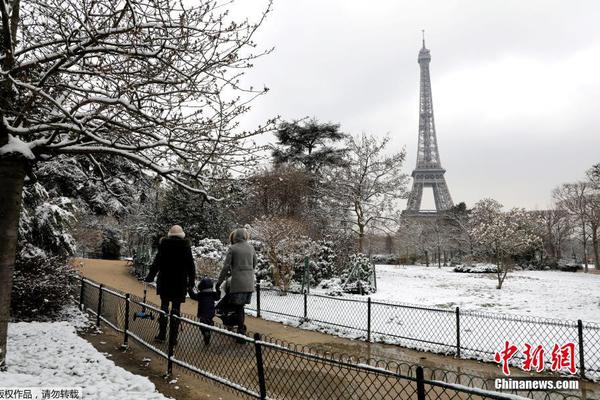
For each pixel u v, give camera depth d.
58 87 6.01
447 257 59.38
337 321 10.15
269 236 15.89
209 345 5.97
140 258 21.16
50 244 11.44
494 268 31.73
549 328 9.20
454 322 9.98
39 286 9.50
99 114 6.05
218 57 5.73
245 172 6.96
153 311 6.89
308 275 15.86
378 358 7.38
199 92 5.71
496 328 9.32
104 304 9.02
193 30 5.64
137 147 5.97
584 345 7.79
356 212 26.45
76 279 11.44
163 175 6.32
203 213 22.77
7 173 5.55
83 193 15.89
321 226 26.98
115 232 38.38
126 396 4.75
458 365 7.07
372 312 11.11
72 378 5.31
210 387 5.36
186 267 7.54
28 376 5.23
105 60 5.82
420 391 3.28
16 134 5.61
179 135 6.13
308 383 5.56
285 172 26.62
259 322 10.52
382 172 27.08
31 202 11.27
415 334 9.02
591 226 49.69
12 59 5.39
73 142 6.02
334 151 31.48
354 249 26.48
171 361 5.77
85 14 5.04
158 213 22.78
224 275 8.08
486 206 43.94
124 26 5.73
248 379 5.58
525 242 22.41
